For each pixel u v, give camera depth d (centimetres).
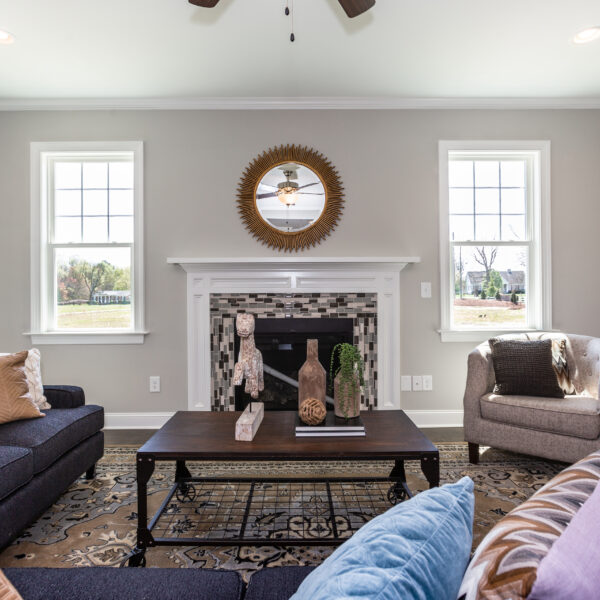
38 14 221
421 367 326
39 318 322
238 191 323
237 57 263
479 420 250
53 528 184
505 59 269
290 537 175
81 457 215
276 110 323
